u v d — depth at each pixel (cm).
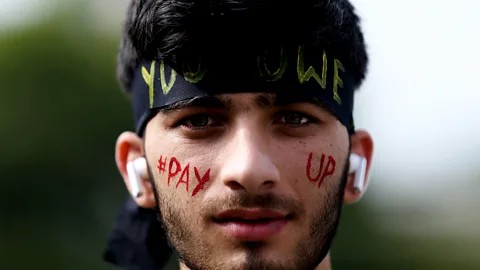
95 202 982
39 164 975
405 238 1148
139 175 217
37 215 972
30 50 1005
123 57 236
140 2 207
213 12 189
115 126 996
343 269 1030
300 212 192
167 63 199
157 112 203
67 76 1002
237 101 191
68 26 1045
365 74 230
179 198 197
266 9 189
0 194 959
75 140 984
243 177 183
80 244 967
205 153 194
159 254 252
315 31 195
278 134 194
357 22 221
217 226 191
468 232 1319
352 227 1042
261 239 188
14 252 957
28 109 979
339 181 202
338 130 203
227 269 189
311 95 195
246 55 190
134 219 254
